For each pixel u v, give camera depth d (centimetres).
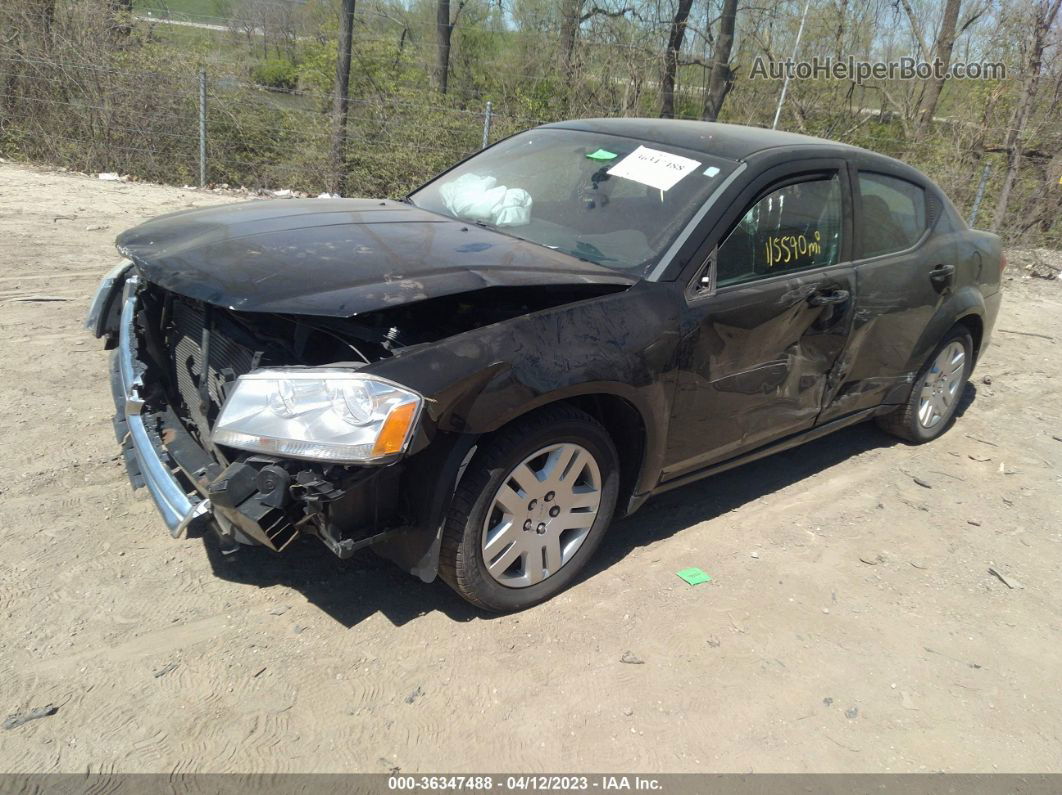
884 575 370
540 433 286
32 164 1203
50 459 380
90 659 272
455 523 279
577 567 326
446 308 282
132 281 365
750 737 270
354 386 247
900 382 460
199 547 332
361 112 1357
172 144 1262
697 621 323
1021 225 1370
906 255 432
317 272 274
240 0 1803
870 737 276
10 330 524
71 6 1281
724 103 1925
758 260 355
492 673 284
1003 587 371
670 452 340
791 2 1883
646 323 309
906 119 1848
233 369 283
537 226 362
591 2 1756
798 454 484
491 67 1922
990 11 1662
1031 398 620
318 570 327
